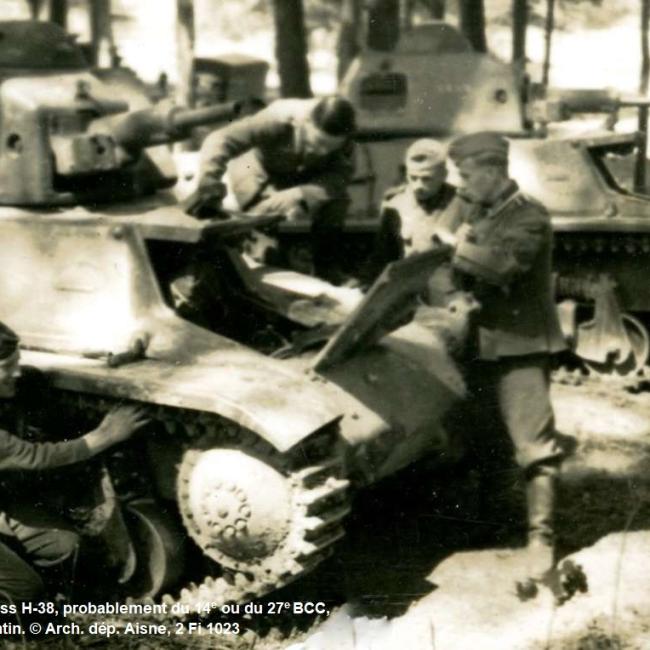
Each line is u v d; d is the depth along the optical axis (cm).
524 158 1052
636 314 1068
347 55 1675
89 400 618
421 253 604
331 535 593
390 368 664
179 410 587
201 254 704
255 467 573
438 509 769
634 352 1062
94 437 598
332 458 588
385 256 845
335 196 925
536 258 647
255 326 734
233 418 560
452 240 735
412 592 663
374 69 1159
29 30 782
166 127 680
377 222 1044
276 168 901
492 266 628
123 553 622
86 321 649
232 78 1554
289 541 573
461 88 1140
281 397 576
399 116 1141
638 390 1050
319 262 1045
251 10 2719
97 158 677
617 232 1012
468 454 750
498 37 2650
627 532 735
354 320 611
